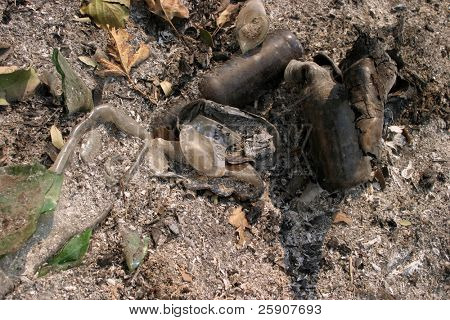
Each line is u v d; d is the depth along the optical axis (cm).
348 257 82
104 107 81
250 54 85
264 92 87
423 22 98
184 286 76
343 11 95
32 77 80
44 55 83
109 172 80
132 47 86
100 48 85
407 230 84
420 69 93
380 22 96
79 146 79
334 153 78
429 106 91
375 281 81
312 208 84
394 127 89
